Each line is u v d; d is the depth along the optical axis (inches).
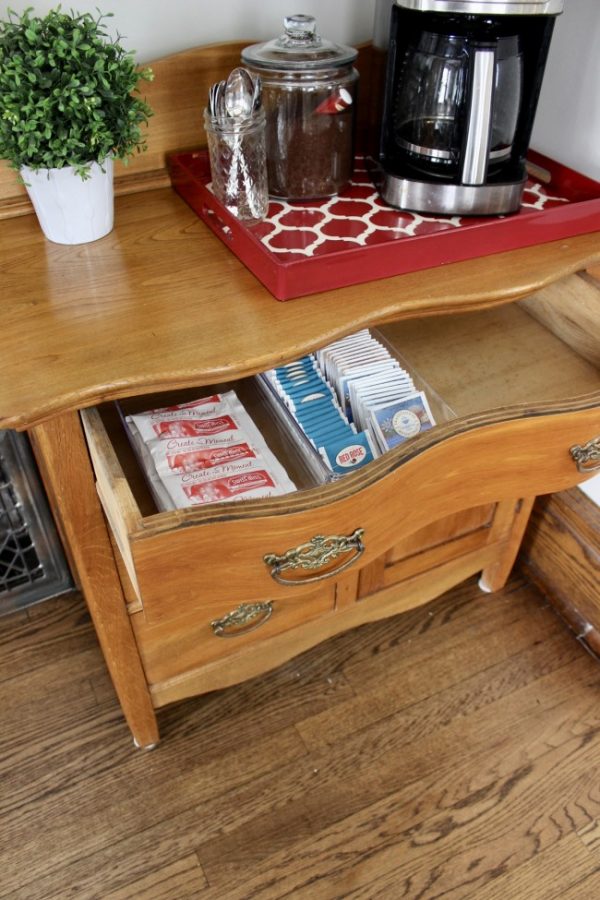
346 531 33.7
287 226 37.8
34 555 53.9
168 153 43.4
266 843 42.9
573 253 38.6
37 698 49.4
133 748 47.0
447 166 38.1
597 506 50.5
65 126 33.5
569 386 43.6
